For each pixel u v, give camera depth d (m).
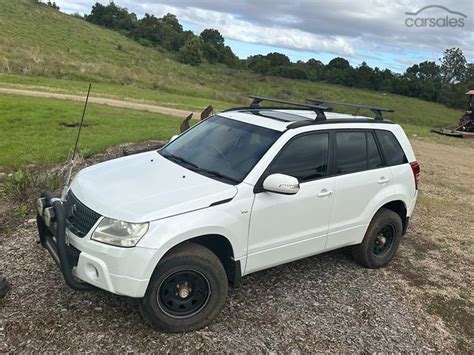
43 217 4.23
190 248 3.90
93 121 15.20
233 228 4.07
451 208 9.27
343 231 5.13
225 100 38.62
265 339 4.05
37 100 18.88
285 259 4.66
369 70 89.75
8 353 3.55
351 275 5.45
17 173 7.13
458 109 81.12
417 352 4.17
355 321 4.50
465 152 19.94
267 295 4.78
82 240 3.75
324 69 93.31
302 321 4.38
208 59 87.56
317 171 4.82
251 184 4.26
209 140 4.97
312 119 5.12
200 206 3.91
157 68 57.62
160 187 4.09
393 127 5.82
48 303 4.23
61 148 10.40
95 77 35.34
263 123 4.93
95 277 3.72
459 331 4.61
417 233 7.36
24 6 71.44
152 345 3.81
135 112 19.56
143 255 3.62
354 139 5.27
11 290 4.38
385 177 5.47
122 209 3.73
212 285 4.00
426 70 96.69
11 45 42.34
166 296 3.89
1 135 11.83
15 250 5.23
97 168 4.68
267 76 84.31
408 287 5.37
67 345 3.70
